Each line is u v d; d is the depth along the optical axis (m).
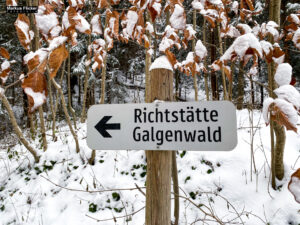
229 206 2.05
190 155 2.66
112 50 9.24
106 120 1.05
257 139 2.79
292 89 0.83
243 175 2.27
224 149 0.91
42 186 2.72
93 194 2.47
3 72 1.32
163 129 0.98
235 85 7.13
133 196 2.33
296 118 0.75
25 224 2.30
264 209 1.93
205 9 1.60
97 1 1.52
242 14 2.00
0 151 4.50
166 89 1.02
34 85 0.61
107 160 2.96
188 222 1.98
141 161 2.78
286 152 2.45
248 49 0.85
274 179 2.04
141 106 1.01
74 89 12.22
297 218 1.79
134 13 1.30
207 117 0.94
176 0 1.12
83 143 3.37
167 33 1.23
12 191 2.83
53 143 3.57
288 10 5.77
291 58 7.01
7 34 7.82
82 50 7.74
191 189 2.28
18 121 8.66
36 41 2.84
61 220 2.25
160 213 0.98
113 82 9.12
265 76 6.96
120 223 2.10
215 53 5.96
